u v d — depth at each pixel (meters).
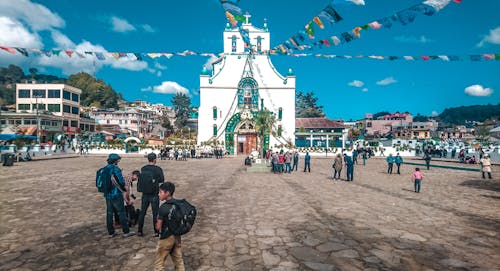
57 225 7.48
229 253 5.66
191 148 41.31
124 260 5.36
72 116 60.72
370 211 8.95
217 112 45.88
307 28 7.57
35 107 57.41
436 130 94.12
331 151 44.38
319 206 9.62
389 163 21.00
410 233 6.84
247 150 45.94
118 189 6.52
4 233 6.85
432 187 14.05
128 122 85.75
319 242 6.24
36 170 20.95
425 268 5.02
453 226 7.40
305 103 107.50
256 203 10.09
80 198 10.88
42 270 4.96
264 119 25.56
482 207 9.59
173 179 16.80
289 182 15.59
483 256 5.53
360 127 74.56
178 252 4.29
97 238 6.51
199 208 9.35
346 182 15.79
